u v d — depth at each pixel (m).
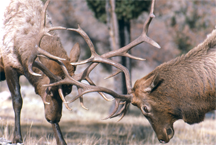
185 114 12.91
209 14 48.47
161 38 60.75
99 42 61.97
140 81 12.98
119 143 17.42
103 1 30.94
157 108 12.77
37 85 13.47
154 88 12.73
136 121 26.14
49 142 14.93
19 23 13.80
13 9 13.90
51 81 12.59
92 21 62.75
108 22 31.17
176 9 55.91
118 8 30.11
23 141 13.93
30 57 12.05
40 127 20.55
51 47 13.32
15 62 13.61
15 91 13.61
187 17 49.09
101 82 56.31
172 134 12.98
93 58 12.80
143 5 30.09
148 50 62.53
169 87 12.73
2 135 14.71
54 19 62.16
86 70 12.88
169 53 60.59
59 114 12.97
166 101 12.73
